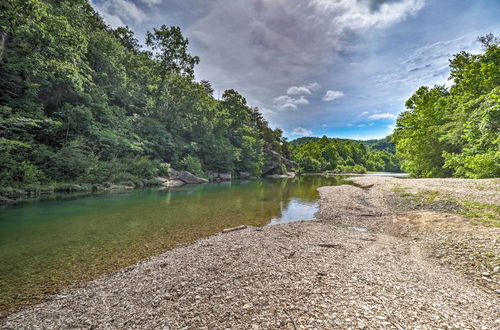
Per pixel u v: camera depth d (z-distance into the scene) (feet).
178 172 128.98
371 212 52.54
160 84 145.07
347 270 21.44
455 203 45.91
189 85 154.71
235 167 191.72
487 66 73.67
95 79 112.27
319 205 64.54
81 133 90.89
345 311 14.52
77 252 29.01
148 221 44.11
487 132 58.13
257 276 20.31
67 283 21.50
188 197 75.92
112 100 125.90
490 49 77.15
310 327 12.96
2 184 60.49
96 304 17.15
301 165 316.40
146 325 14.02
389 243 31.99
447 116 92.73
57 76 80.33
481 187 54.44
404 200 57.98
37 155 71.46
